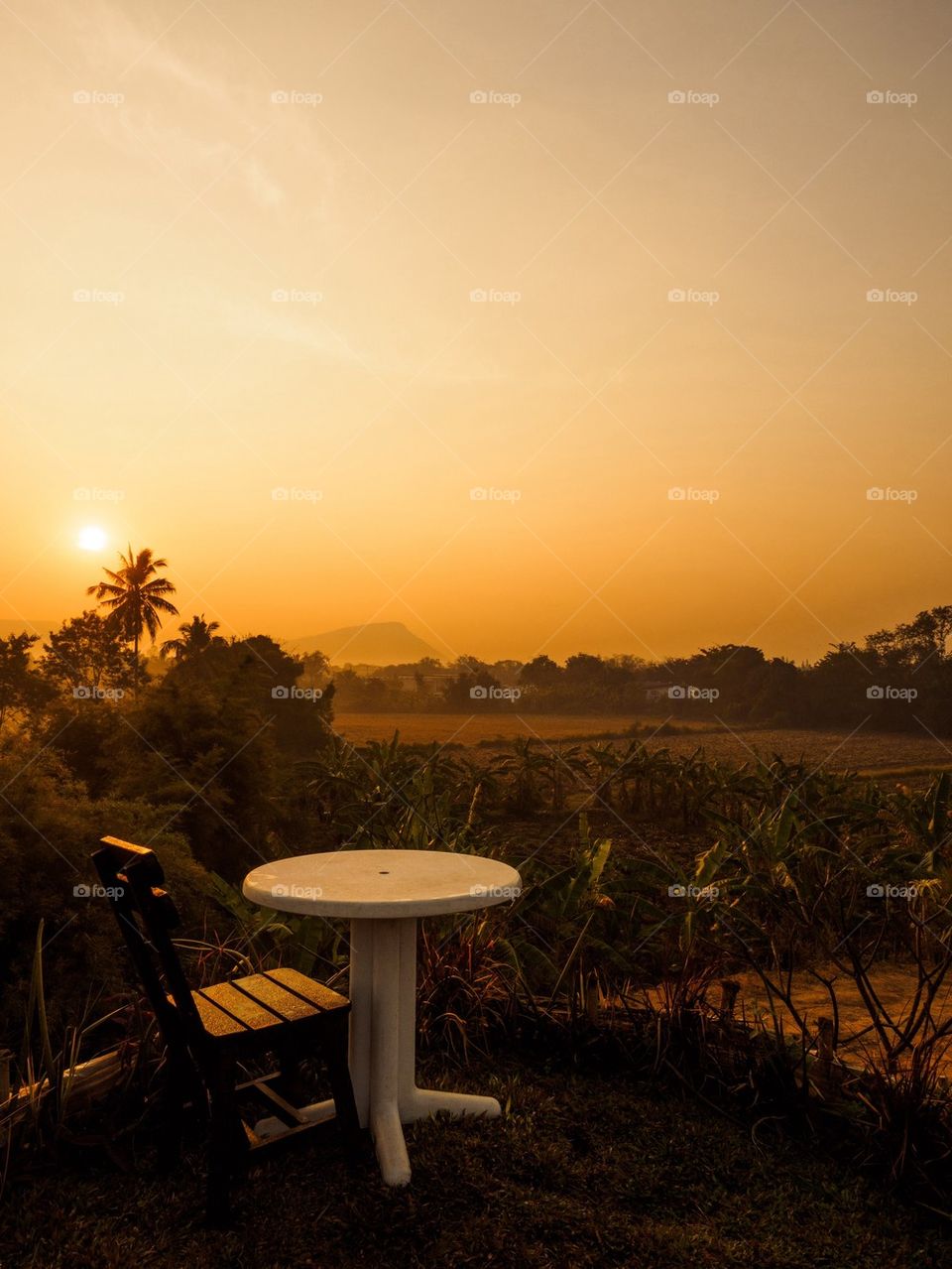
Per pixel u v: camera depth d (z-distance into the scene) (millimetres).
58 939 4078
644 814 14195
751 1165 2883
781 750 28094
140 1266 2279
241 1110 3203
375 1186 2676
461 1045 3744
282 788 8688
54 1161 2766
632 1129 3094
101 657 35875
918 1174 2779
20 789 4410
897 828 7812
